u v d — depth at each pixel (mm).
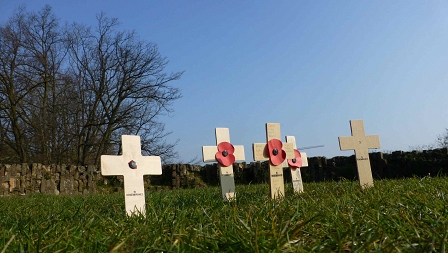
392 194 4516
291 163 7988
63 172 15508
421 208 3279
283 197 5551
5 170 14312
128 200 5055
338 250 2326
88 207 6098
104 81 23641
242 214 3795
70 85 23891
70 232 3207
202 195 7250
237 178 15984
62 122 23906
